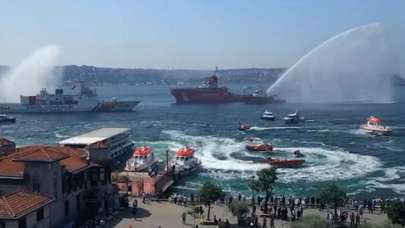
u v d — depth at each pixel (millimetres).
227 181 124125
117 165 143875
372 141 192375
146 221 84562
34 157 77188
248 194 111250
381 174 133375
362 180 126500
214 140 196250
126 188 107438
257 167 139375
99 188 88938
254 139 197625
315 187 118500
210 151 167500
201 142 190375
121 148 159375
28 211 67875
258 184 91312
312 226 69625
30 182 76812
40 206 70625
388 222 71125
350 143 187250
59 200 78750
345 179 127312
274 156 157375
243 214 84438
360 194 113375
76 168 84438
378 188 118812
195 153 162500
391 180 126812
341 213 88500
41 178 76625
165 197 106062
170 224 82938
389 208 79438
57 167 78375
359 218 86062
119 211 90562
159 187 110938
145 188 107875
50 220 75938
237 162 146625
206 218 86500
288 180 125312
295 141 193125
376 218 88250
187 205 96312
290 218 87312
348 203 99125
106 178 89938
